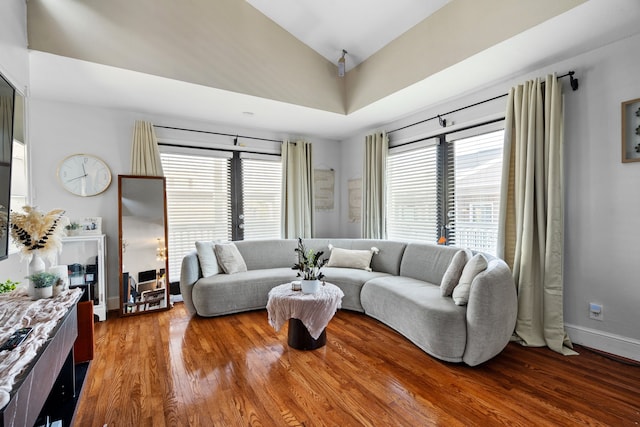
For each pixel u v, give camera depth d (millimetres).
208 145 4094
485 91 3041
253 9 3125
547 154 2488
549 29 2066
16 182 2084
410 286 2918
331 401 1797
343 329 2914
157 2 2641
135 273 3439
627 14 1903
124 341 2645
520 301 2584
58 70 2508
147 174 3559
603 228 2326
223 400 1808
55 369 1244
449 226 3479
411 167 3988
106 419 1645
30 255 1808
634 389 1888
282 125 4230
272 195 4609
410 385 1961
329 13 3029
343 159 5117
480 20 2350
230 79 2984
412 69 2934
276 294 2568
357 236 4852
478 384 1967
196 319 3207
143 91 2971
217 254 3652
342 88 3797
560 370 2127
